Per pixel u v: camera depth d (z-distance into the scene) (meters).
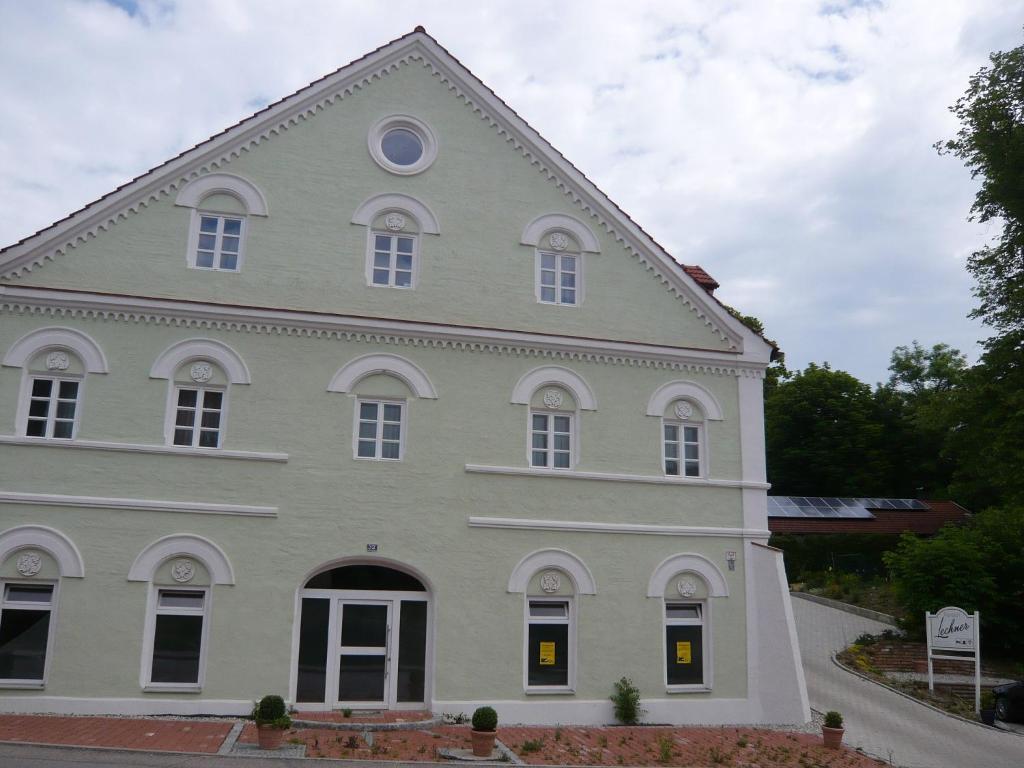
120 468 16.88
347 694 17.42
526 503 18.86
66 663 16.02
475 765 13.95
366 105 19.80
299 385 18.03
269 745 13.95
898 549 29.59
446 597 18.00
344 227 19.08
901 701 21.72
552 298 20.28
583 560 18.95
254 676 16.75
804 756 16.17
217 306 17.77
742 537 20.14
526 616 18.44
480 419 18.94
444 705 17.52
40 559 16.27
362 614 17.86
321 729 15.75
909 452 54.38
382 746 14.66
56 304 17.06
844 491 53.12
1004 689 20.67
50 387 17.05
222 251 18.47
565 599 18.95
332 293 18.69
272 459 17.56
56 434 16.91
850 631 29.30
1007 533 28.16
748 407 20.88
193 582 16.89
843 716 19.95
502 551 18.50
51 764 12.21
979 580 26.69
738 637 19.62
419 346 18.89
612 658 18.73
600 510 19.30
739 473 20.45
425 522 18.17
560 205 20.61
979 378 29.52
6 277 17.02
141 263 17.80
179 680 16.59
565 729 17.61
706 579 19.70
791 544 39.06
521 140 20.61
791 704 18.94
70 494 16.56
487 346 19.30
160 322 17.59
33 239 17.20
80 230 17.59
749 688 19.39
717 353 20.78
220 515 17.16
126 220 17.92
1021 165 27.17
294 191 18.95
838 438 53.03
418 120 20.06
